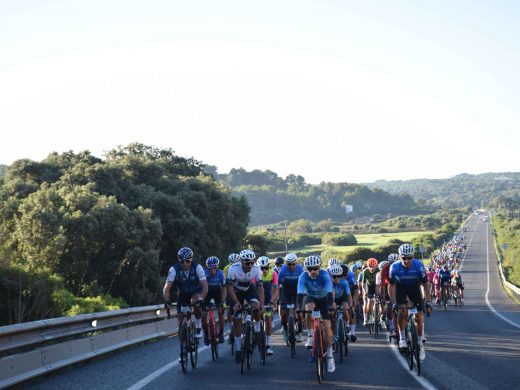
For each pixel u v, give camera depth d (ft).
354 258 365.40
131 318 55.11
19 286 76.18
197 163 241.96
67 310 81.66
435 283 117.50
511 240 469.98
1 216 136.56
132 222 138.51
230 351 49.49
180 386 32.17
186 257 37.81
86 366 39.73
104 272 134.72
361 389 31.37
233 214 206.80
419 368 36.09
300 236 494.59
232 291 40.45
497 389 31.14
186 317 38.50
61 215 132.87
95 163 190.19
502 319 89.61
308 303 34.81
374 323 60.44
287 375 36.29
